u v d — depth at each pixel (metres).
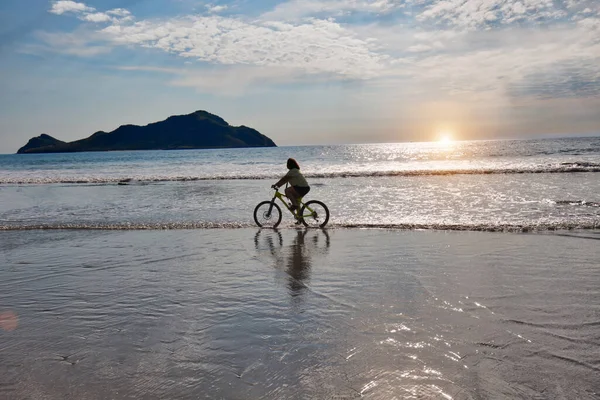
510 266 6.69
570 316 4.64
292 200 11.20
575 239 8.52
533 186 18.06
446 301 5.19
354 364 3.69
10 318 5.09
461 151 72.81
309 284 6.12
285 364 3.73
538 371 3.50
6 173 42.47
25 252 8.86
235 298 5.60
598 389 3.22
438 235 9.42
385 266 6.94
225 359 3.87
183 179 27.39
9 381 3.57
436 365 3.62
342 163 46.25
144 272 7.08
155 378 3.56
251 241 9.52
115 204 16.44
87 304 5.53
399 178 23.89
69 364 3.85
